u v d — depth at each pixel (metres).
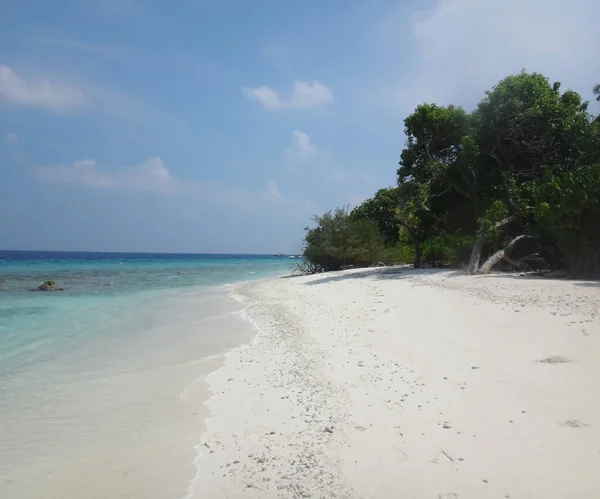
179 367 8.78
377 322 11.37
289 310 15.36
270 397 6.80
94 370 8.60
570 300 11.75
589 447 4.44
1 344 10.96
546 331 8.83
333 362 8.28
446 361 7.64
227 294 22.91
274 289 23.02
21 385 7.68
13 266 56.72
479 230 21.91
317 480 4.28
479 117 25.41
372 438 5.07
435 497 3.85
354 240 32.28
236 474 4.53
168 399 6.95
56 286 27.47
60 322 14.25
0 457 5.07
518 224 22.47
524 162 25.72
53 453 5.16
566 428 4.87
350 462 4.57
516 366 7.00
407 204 26.19
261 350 9.95
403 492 3.96
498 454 4.46
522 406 5.54
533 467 4.17
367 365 7.89
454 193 28.16
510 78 24.94
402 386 6.67
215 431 5.67
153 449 5.21
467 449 4.62
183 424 5.94
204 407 6.57
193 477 4.53
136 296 22.16
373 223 33.84
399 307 12.99
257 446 5.16
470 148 24.00
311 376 7.60
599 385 5.94
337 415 5.83
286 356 9.15
